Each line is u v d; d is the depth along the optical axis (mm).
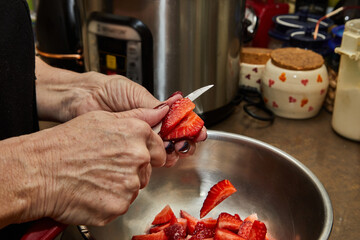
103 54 592
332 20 806
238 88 704
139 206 504
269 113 699
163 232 453
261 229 419
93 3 578
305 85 652
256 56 732
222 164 521
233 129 667
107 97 468
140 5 542
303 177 445
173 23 552
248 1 892
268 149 482
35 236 326
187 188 529
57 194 310
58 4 707
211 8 563
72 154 311
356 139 627
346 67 589
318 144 630
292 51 697
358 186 538
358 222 477
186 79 595
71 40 729
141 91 466
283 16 843
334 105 644
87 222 332
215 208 511
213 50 595
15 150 302
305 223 422
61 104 483
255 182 504
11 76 392
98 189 319
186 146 423
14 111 402
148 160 331
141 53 562
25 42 402
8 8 378
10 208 291
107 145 319
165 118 399
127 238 472
